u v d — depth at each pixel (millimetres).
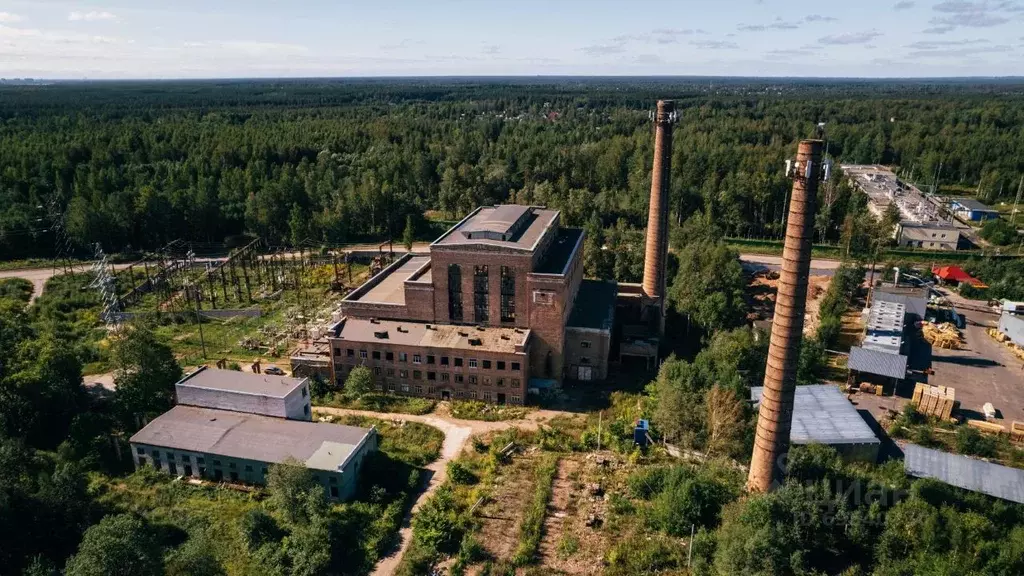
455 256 87688
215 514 62594
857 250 154375
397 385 88750
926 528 53344
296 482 60406
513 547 58938
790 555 53656
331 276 142000
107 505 63406
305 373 90812
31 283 137375
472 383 86250
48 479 61219
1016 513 57656
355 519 61375
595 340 91062
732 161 199500
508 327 90000
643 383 92250
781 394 57406
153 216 164250
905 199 189875
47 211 162500
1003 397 87000
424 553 57094
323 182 193375
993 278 131750
